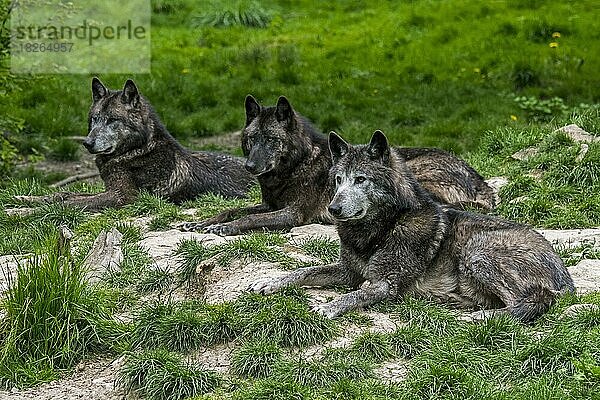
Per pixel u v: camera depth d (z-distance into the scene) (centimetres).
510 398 790
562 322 933
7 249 1405
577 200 1523
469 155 2011
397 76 2816
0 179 2100
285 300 982
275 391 828
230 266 1172
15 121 2270
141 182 1717
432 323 967
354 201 1037
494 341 913
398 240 1052
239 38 3356
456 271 1042
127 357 940
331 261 1195
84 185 1900
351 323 988
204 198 1678
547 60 2730
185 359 952
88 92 2736
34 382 941
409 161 1546
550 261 1004
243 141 1505
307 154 1480
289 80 2833
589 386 800
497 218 1066
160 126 1748
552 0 3262
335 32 3356
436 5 3412
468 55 2895
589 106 2370
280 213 1463
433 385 819
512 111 2478
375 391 834
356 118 2539
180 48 3222
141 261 1227
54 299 997
